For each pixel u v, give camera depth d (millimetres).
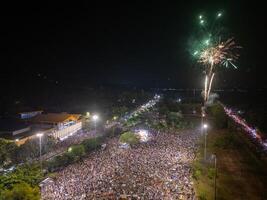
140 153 72938
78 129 107562
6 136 82938
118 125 110062
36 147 72438
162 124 111438
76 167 62875
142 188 50500
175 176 56531
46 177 56281
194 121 122500
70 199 46281
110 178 55312
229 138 85188
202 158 69688
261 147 79750
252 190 53531
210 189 52250
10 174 51188
